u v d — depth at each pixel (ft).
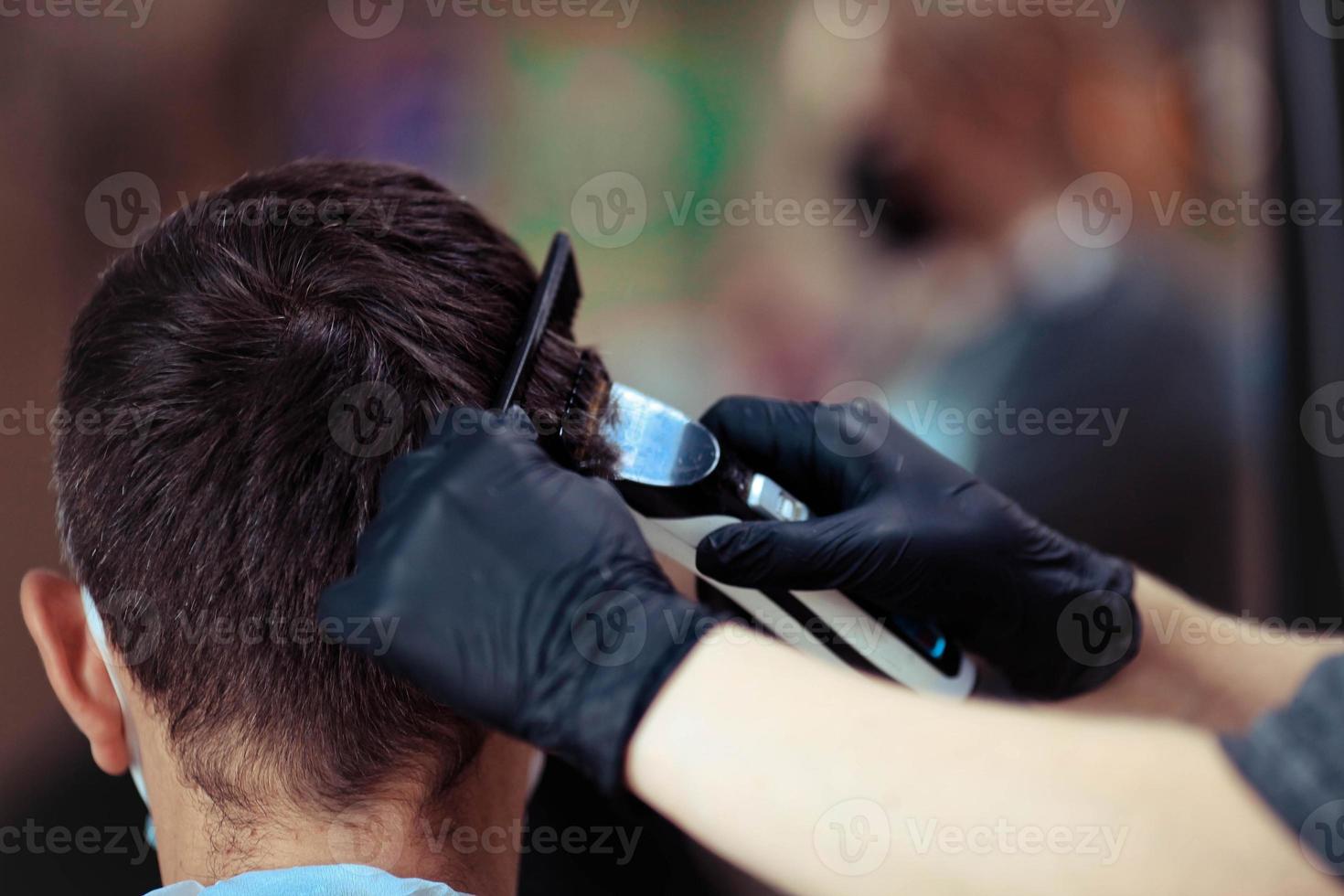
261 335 5.81
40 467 18.90
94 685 6.54
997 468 12.40
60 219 23.94
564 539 5.07
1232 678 8.22
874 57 13.29
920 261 13.97
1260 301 13.50
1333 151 13.46
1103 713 8.42
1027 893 4.31
